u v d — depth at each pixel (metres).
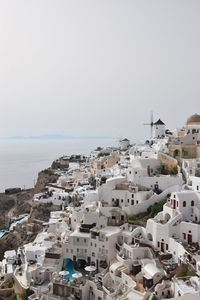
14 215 181.50
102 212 94.19
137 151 146.75
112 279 75.56
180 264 70.94
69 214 108.00
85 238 86.06
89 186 138.12
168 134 168.12
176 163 110.75
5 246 129.88
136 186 100.44
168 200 92.81
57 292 74.50
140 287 68.19
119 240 84.69
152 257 76.12
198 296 44.53
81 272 82.62
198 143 120.62
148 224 82.88
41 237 102.69
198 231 75.25
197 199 84.38
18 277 84.88
